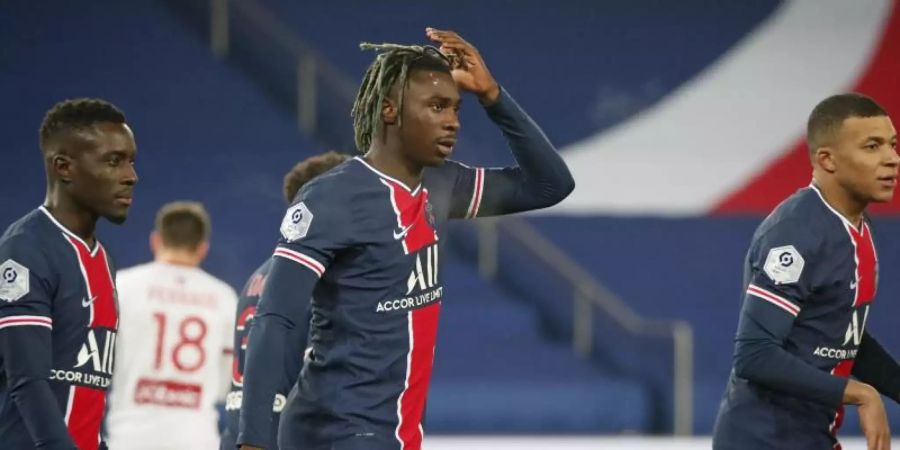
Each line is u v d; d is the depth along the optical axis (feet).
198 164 161.27
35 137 160.35
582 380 147.74
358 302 47.70
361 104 49.60
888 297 160.45
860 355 54.95
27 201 155.02
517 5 176.76
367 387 47.80
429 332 48.91
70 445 46.55
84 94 164.55
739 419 52.65
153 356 74.43
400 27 175.22
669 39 174.81
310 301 51.03
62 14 169.37
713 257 164.66
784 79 172.55
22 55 165.99
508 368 148.87
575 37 174.91
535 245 157.38
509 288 159.02
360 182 47.83
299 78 169.89
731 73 172.96
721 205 167.73
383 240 47.52
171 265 76.18
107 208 49.21
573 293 156.87
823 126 51.47
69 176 48.98
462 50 51.60
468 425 142.92
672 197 167.73
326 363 48.21
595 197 167.63
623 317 152.35
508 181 53.21
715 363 155.53
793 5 175.01
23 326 46.91
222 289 77.20
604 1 176.45
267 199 159.94
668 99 171.94
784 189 168.55
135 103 164.66
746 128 170.71
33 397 46.50
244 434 45.65
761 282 50.29
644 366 150.92
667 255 164.45
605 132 170.50
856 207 51.83
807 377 48.96
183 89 166.20
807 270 50.08
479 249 159.94
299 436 48.70
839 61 172.65
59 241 48.70
